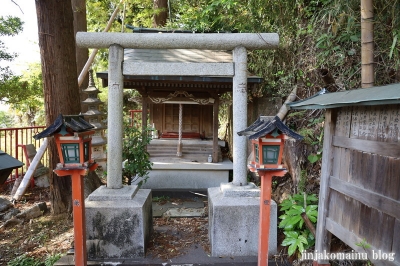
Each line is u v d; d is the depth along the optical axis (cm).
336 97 241
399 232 191
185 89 628
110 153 361
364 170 224
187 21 748
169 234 396
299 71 524
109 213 326
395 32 328
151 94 628
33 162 547
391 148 196
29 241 381
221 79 526
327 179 271
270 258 330
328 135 271
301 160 427
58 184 465
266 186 276
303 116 496
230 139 843
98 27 1116
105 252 327
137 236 329
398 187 192
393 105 196
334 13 398
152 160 659
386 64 378
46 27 438
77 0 825
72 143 278
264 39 359
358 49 415
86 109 884
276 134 260
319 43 421
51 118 450
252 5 573
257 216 331
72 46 464
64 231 413
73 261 318
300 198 352
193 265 313
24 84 702
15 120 1386
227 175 644
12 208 489
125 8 979
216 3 604
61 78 449
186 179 643
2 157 196
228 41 359
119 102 361
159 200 562
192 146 700
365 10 290
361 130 229
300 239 302
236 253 332
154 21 1005
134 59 522
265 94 654
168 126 739
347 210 244
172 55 559
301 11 521
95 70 1277
